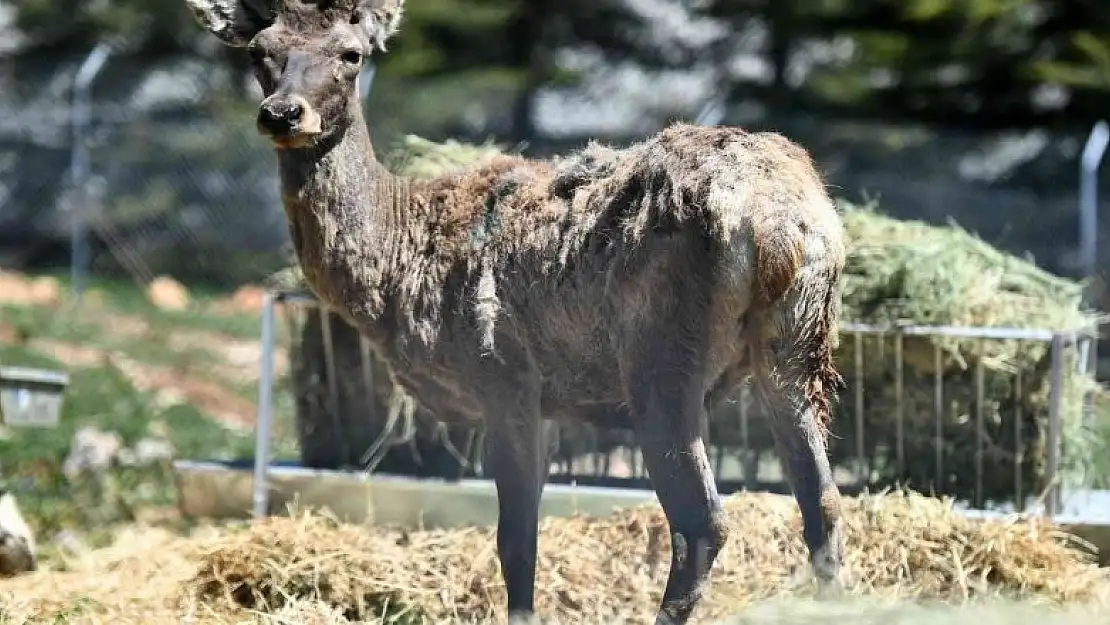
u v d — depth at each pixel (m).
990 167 63.84
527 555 20.86
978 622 20.06
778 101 69.62
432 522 27.23
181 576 25.33
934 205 61.50
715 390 20.25
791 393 19.11
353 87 21.47
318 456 29.22
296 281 29.41
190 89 73.69
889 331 25.50
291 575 23.22
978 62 66.12
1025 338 24.83
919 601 21.47
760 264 18.56
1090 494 27.42
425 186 22.28
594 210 20.19
